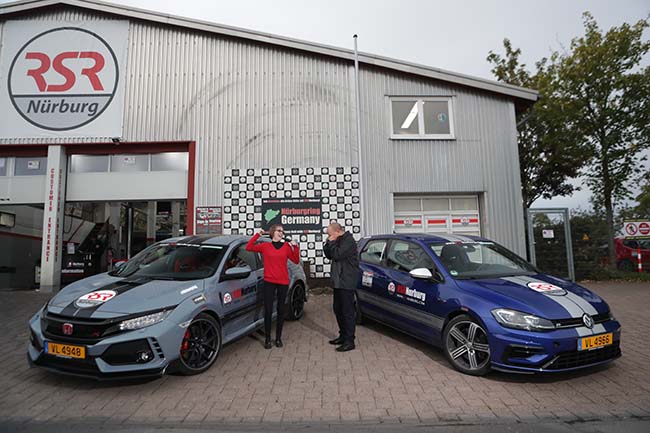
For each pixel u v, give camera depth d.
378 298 5.70
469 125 10.54
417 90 10.58
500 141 10.53
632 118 11.71
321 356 4.83
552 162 14.05
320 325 6.38
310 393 3.76
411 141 10.38
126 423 3.18
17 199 10.09
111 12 10.23
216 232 9.84
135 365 3.68
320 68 10.47
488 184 10.38
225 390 3.83
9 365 4.53
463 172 10.37
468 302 4.20
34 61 10.20
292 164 10.12
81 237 10.17
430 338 4.69
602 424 3.10
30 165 10.22
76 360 3.69
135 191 10.19
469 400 3.57
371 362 4.60
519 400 3.55
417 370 4.33
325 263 9.86
